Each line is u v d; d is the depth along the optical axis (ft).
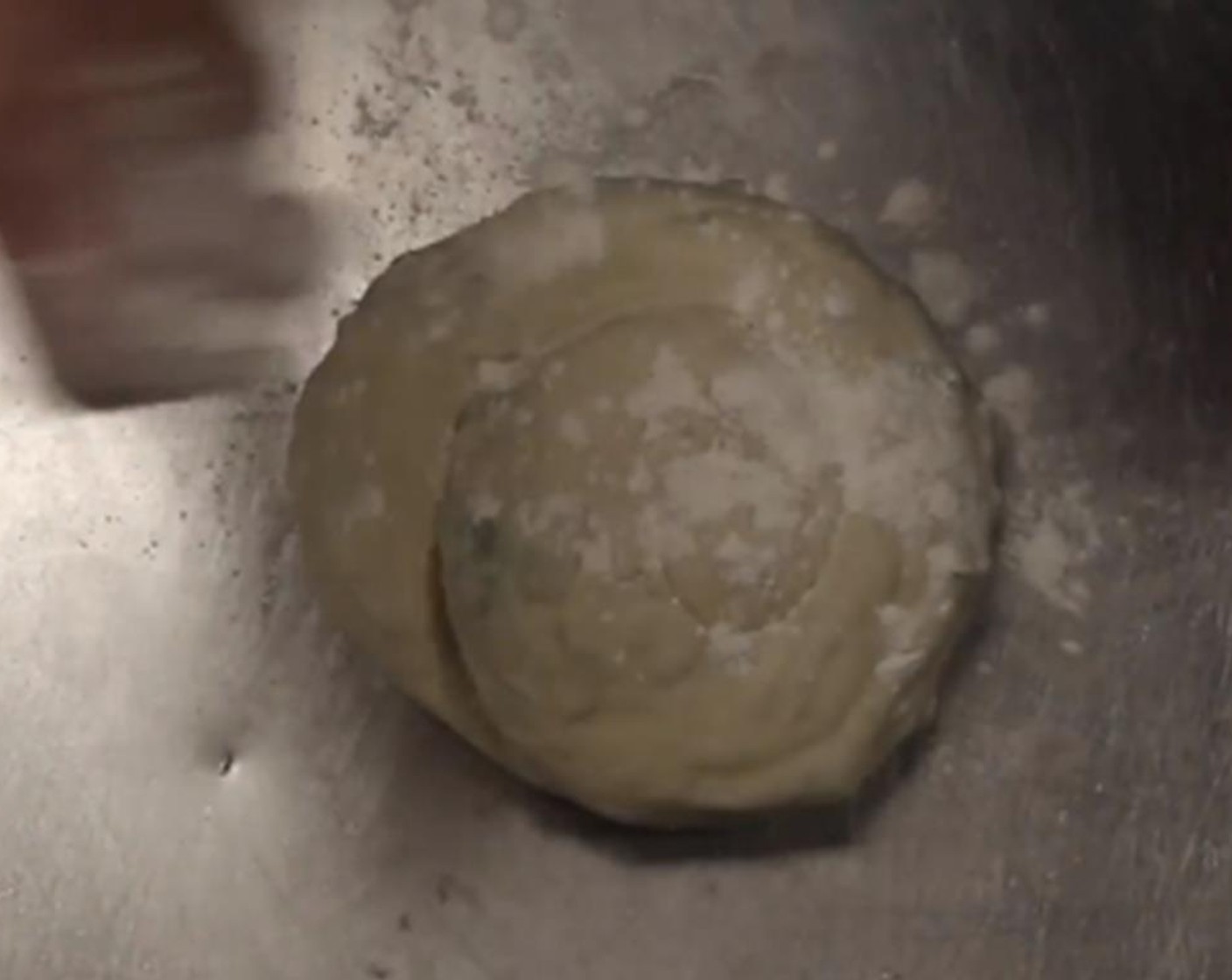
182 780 2.48
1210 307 2.53
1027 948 2.41
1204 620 2.48
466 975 2.42
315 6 2.64
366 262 2.60
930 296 2.55
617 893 2.43
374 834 2.45
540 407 2.23
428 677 2.30
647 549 2.20
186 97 2.58
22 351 2.57
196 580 2.52
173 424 2.55
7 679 2.50
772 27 2.62
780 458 2.22
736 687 2.21
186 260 2.59
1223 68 2.58
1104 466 2.50
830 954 2.41
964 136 2.59
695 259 2.29
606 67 2.62
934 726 2.46
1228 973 2.40
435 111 2.62
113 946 2.44
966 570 2.26
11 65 2.48
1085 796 2.44
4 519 2.54
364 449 2.29
